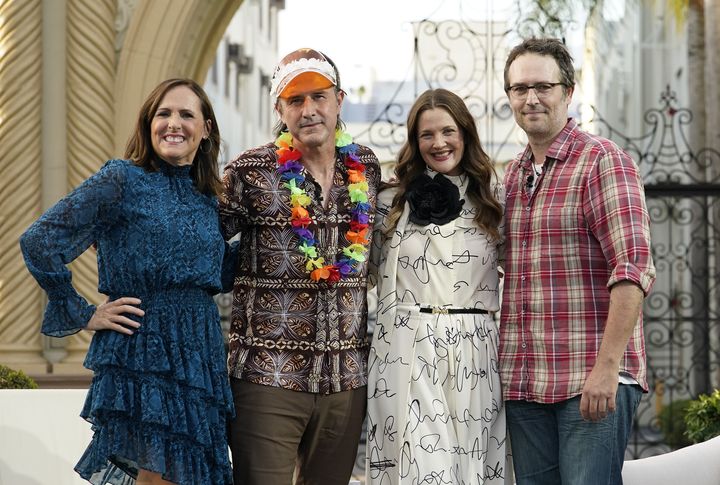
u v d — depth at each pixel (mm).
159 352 3299
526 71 3584
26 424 4469
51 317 3326
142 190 3361
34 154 6820
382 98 15930
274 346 3600
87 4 6906
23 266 6770
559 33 9969
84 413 3334
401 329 3701
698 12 12617
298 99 3639
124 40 6996
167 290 3359
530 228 3609
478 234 3742
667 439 10461
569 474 3490
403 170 3820
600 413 3375
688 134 12938
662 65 13477
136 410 3285
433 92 3766
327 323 3617
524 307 3600
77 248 3328
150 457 3252
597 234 3480
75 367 6758
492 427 3682
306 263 3600
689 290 12367
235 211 3641
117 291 3361
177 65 7047
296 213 3596
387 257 3770
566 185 3547
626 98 13578
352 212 3699
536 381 3562
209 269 3424
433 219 3715
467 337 3676
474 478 3625
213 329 3445
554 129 3604
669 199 12555
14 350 6719
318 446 3693
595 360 3480
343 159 3773
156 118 3402
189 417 3324
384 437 3693
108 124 6938
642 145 13562
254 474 3572
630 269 3346
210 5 7066
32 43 6828
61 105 6941
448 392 3666
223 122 15633
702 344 11727
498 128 12891
